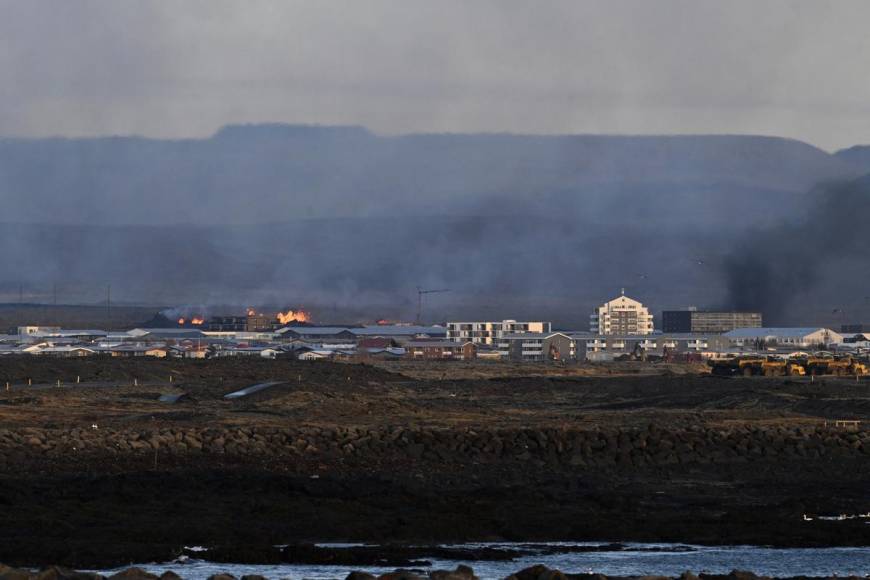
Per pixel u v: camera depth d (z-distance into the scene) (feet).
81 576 593.01
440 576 596.70
